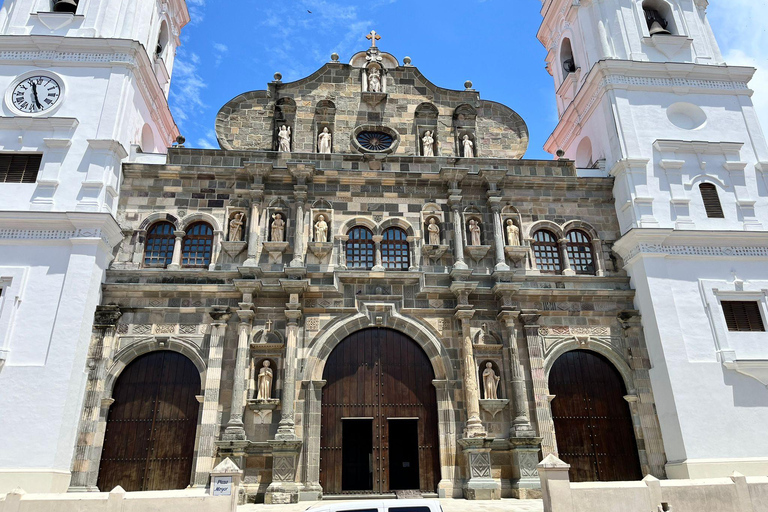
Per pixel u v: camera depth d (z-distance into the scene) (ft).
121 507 40.47
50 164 71.61
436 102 86.28
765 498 43.06
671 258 74.54
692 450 65.21
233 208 76.23
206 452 63.98
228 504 41.63
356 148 82.28
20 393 61.31
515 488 65.31
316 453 65.67
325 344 70.49
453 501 61.57
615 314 75.15
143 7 85.81
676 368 68.74
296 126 82.84
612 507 41.09
